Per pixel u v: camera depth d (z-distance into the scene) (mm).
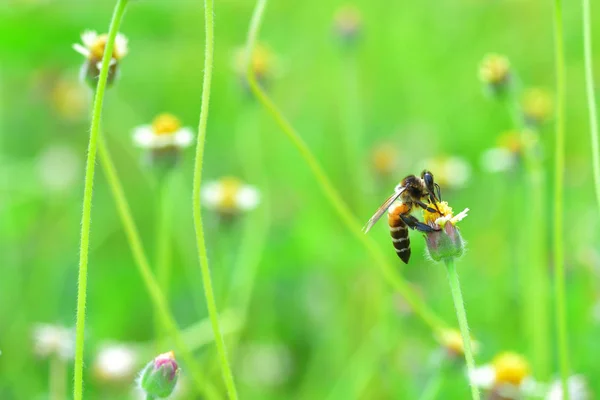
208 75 346
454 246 354
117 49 379
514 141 501
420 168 584
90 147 342
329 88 701
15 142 652
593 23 728
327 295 528
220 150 643
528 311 480
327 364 506
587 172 583
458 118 674
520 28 742
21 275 538
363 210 550
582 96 680
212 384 471
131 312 523
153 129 435
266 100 411
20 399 475
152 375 361
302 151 417
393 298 484
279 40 742
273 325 521
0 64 602
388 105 708
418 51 719
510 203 558
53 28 555
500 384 405
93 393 461
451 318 512
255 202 479
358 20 561
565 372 381
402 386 482
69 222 566
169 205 510
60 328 461
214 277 513
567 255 512
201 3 695
